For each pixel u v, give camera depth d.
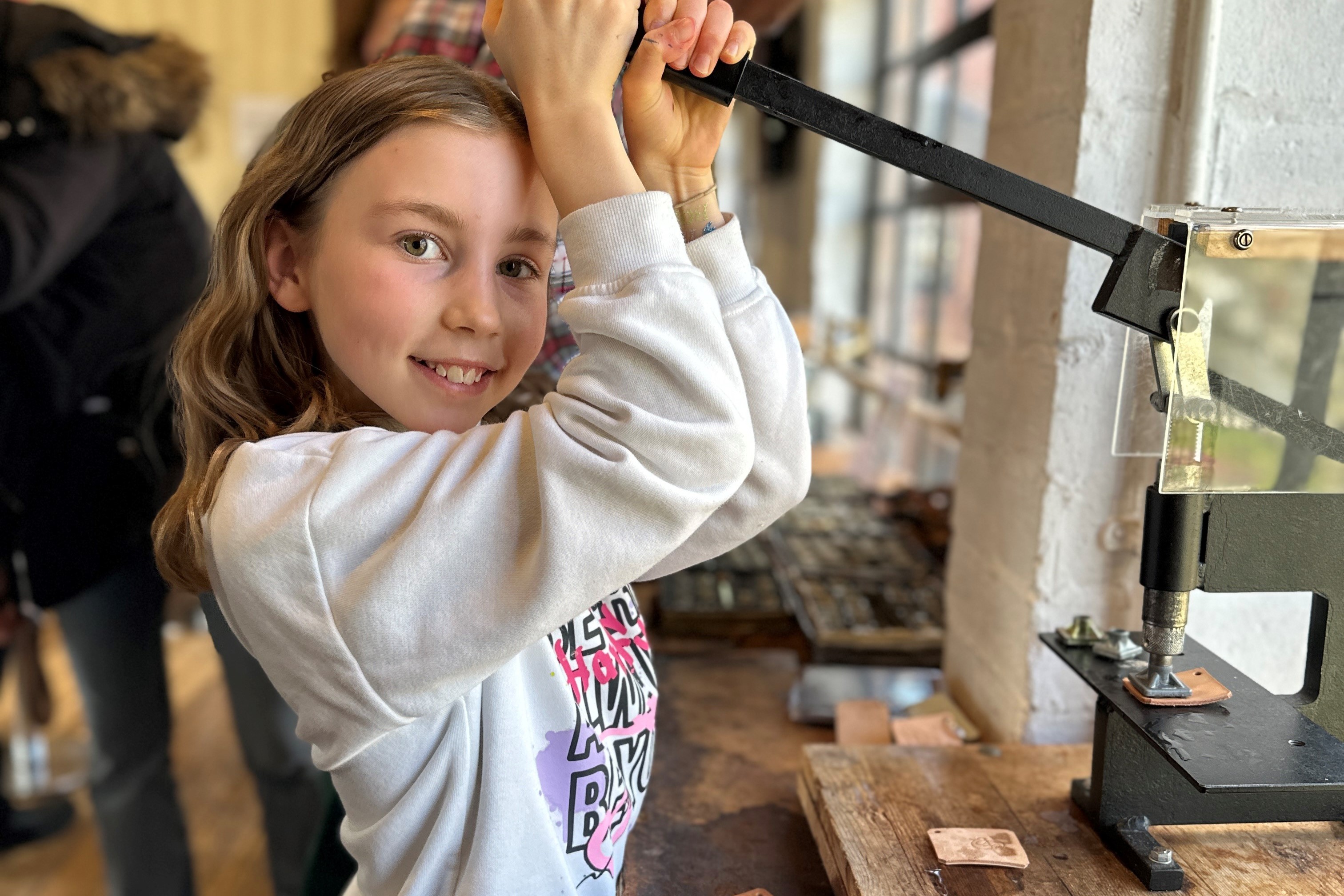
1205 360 0.61
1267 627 0.91
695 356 0.54
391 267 0.57
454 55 1.17
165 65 1.48
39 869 1.95
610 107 0.57
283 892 1.58
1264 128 0.83
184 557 0.65
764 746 1.02
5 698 2.59
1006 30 1.00
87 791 2.21
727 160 4.38
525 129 0.60
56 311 1.42
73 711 2.54
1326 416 0.63
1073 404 0.88
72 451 1.46
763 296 0.63
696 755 1.00
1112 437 0.88
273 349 0.65
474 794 0.60
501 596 0.52
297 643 0.54
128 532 1.50
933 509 1.73
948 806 0.77
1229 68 0.82
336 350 0.60
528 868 0.61
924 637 1.18
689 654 1.28
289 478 0.55
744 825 0.87
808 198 3.91
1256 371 0.62
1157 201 0.85
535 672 0.63
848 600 1.33
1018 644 0.95
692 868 0.80
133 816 1.61
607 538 0.51
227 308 0.62
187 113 1.53
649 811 0.89
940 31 2.76
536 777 0.62
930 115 2.81
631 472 0.51
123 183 1.45
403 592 0.52
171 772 1.65
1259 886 0.65
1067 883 0.67
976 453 1.07
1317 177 0.84
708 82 0.57
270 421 0.63
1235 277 0.60
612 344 0.54
